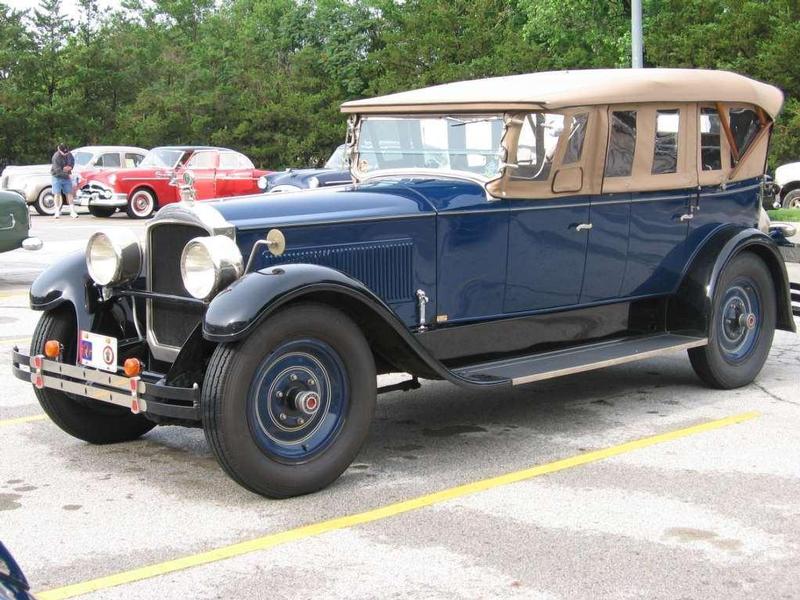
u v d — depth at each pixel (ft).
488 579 12.83
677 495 15.90
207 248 15.53
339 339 15.94
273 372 15.51
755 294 22.82
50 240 56.54
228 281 15.65
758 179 23.72
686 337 21.68
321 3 167.32
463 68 120.88
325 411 16.16
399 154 20.51
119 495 16.16
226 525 14.80
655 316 22.34
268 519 15.03
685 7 101.45
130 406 15.76
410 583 12.73
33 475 17.19
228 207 16.76
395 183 19.20
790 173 63.41
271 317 15.19
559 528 14.56
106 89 142.92
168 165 78.33
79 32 148.46
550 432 19.61
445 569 13.16
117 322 18.30
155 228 17.17
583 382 23.79
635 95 20.26
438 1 133.28
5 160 133.28
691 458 17.81
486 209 18.79
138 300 17.98
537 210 19.45
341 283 15.70
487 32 128.16
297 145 134.51
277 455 15.58
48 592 12.56
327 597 12.35
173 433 19.85
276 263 16.57
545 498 15.84
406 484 16.60
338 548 13.91
